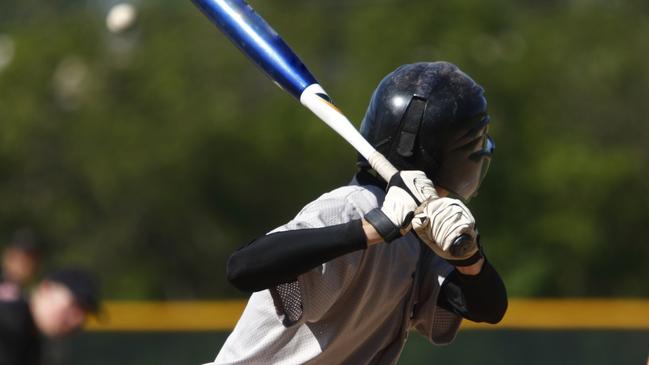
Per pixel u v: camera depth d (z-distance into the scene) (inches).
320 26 3892.7
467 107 450.0
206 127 3639.3
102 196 3666.3
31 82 3924.7
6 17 5964.6
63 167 3846.0
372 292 445.1
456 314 474.9
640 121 3622.0
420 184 409.4
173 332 1205.7
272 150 3622.0
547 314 1146.0
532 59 3575.3
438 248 404.5
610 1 3981.3
